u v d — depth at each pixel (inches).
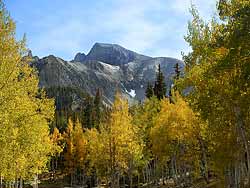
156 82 3019.2
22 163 921.5
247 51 542.9
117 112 1724.9
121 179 2603.3
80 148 2706.7
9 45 668.7
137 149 1748.3
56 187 2874.0
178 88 783.1
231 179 1044.5
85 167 2812.5
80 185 3070.9
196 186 1524.4
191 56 778.2
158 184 2154.3
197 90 741.3
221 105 706.2
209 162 1232.2
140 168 2384.4
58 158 3521.2
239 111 696.4
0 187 927.7
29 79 759.7
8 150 681.0
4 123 657.0
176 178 1823.3
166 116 1620.3
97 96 4151.1
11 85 674.8
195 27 768.9
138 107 2156.7
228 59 564.4
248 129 753.6
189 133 1320.1
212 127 802.2
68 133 2819.9
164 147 1653.5
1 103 658.2
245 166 1075.3
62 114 4660.4
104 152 1758.1
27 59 728.3
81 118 3971.5
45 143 1284.4
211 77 678.5
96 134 2053.4
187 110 1316.4
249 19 543.5
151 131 1772.9
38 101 960.9
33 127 854.5
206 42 743.1
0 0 663.8
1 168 687.1
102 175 2151.8
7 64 666.2
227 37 611.2
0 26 663.1
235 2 641.6
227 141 826.8
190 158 1461.6
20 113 734.5
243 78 566.9
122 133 1702.8
